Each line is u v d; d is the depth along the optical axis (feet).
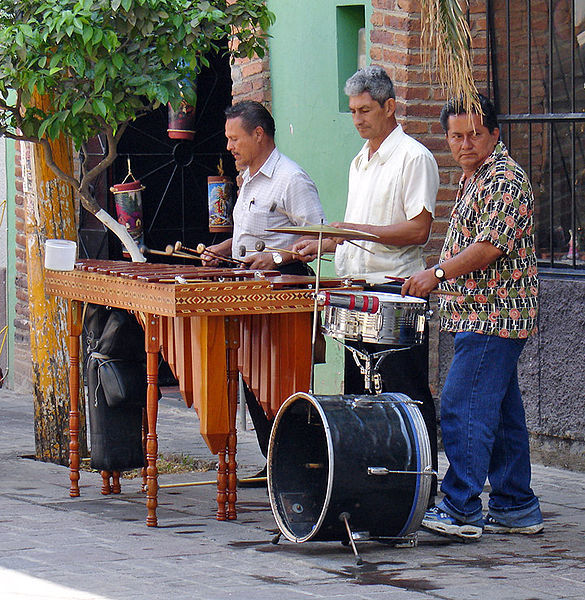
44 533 55.47
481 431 53.42
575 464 69.31
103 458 63.77
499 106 74.28
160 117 99.40
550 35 71.20
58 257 62.44
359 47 81.10
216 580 46.83
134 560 50.16
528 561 50.06
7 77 64.85
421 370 58.44
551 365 70.13
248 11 68.64
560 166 71.31
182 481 69.26
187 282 53.57
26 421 91.15
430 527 53.67
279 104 87.04
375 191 59.57
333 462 48.80
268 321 56.03
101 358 62.95
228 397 57.41
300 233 51.26
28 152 74.95
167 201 100.42
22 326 104.32
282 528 51.57
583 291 68.28
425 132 74.79
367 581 46.73
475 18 73.92
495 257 52.65
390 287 57.00
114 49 63.36
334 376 82.84
